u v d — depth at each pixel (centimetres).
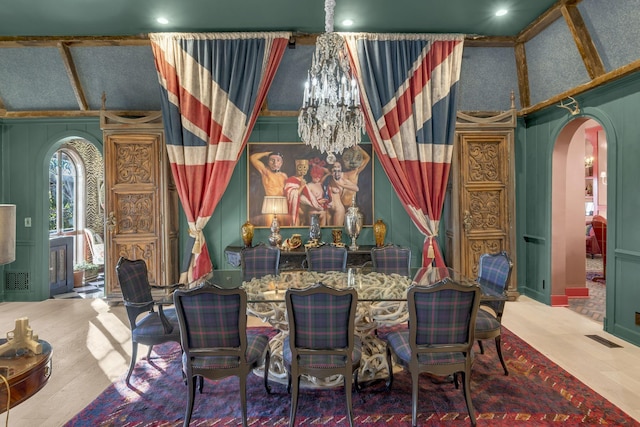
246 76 443
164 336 262
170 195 464
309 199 491
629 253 332
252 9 381
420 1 366
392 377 253
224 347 210
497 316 283
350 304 204
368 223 493
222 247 490
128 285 275
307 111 303
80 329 376
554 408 231
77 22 398
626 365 289
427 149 455
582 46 357
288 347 235
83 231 667
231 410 233
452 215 469
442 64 448
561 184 441
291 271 366
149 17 394
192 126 442
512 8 380
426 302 209
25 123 485
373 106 447
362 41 441
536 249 470
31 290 487
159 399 246
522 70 461
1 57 439
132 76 462
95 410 233
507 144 464
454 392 251
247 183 487
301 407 235
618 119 345
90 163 686
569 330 366
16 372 149
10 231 181
